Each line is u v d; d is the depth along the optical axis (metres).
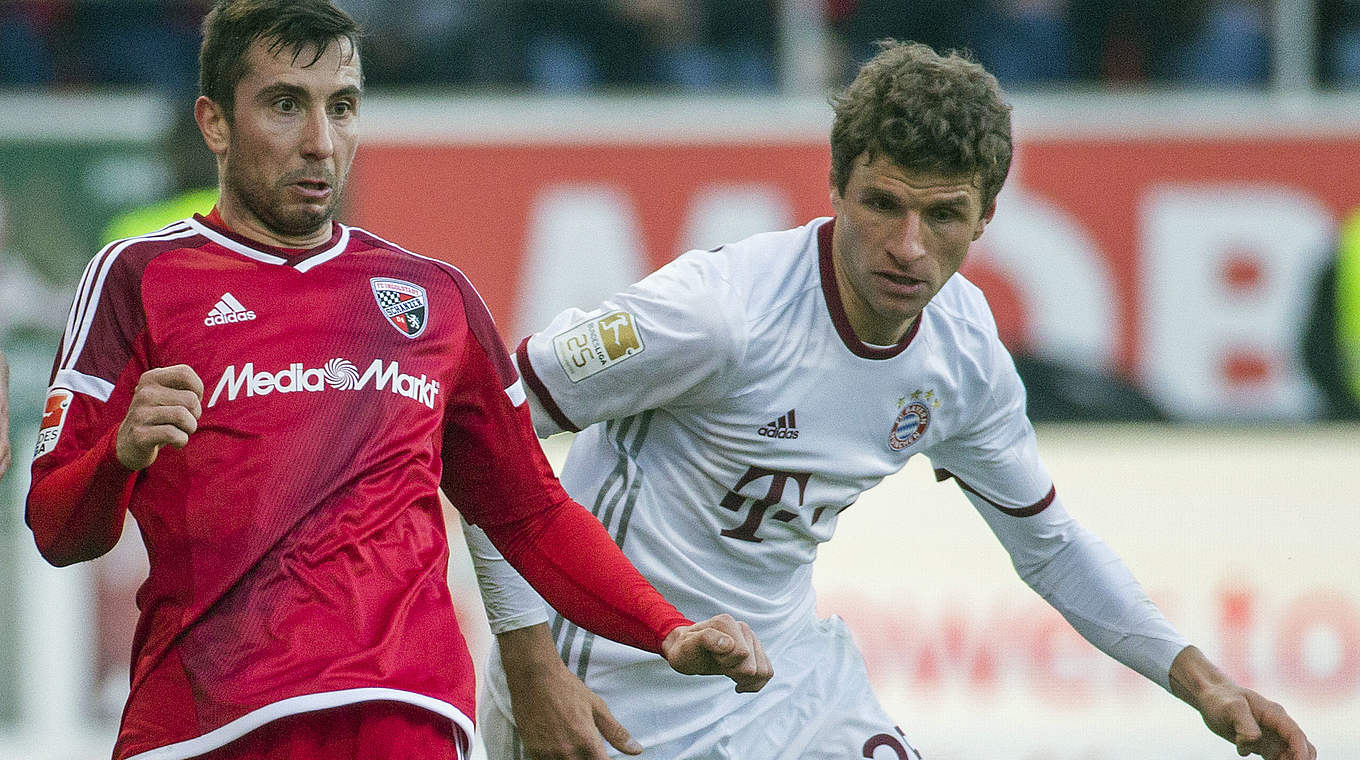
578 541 9.97
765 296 11.07
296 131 9.25
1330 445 25.55
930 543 24.23
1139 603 12.55
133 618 24.55
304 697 8.73
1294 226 25.98
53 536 8.90
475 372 9.88
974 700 23.94
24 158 25.09
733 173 25.95
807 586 12.62
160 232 9.51
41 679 24.23
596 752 11.09
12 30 27.72
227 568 8.85
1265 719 11.81
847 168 10.46
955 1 27.58
